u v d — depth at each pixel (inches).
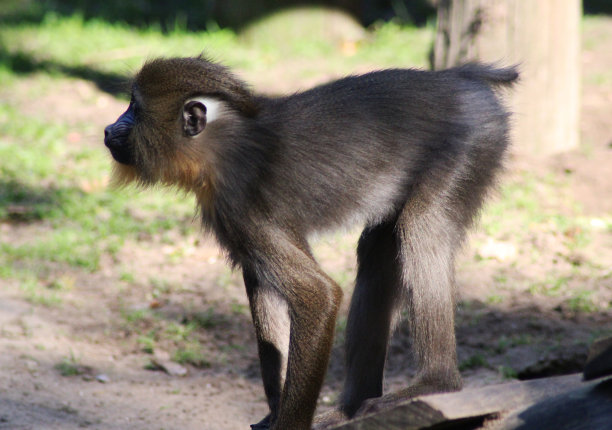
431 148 266.5
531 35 527.2
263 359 263.4
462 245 274.8
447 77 279.9
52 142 606.2
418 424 190.5
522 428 185.9
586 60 736.3
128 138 252.4
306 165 251.3
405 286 261.9
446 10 541.3
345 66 741.3
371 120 263.0
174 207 522.9
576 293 398.0
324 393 350.0
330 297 238.4
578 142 563.2
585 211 490.0
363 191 260.5
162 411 321.4
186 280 438.0
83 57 799.1
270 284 243.3
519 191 502.3
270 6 821.2
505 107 285.0
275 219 243.1
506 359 354.3
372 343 278.8
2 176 553.9
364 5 912.3
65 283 425.1
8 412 300.2
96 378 343.6
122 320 396.8
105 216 509.4
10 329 375.2
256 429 266.4
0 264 443.8
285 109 258.4
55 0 984.9
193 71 247.3
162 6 966.4
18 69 762.2
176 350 375.9
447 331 258.8
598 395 187.2
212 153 244.5
